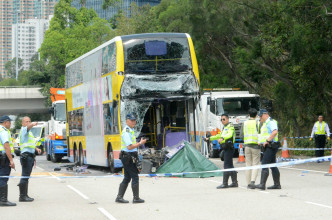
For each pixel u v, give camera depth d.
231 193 27.31
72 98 55.03
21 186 26.69
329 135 49.59
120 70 38.38
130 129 24.80
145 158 39.38
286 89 56.88
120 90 38.19
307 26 44.56
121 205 24.28
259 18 56.03
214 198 25.56
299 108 60.06
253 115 29.41
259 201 24.02
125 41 38.75
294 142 60.34
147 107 38.50
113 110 39.75
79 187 33.44
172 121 41.03
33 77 152.88
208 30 63.94
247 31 60.94
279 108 67.50
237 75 72.69
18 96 133.50
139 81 38.34
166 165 37.47
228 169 28.61
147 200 25.73
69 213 22.30
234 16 60.66
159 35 39.19
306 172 38.75
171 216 20.64
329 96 54.22
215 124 57.84
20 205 25.36
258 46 53.12
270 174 38.25
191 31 64.81
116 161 40.09
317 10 43.94
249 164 29.50
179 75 38.88
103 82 42.56
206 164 36.97
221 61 72.31
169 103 41.28
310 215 19.92
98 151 45.38
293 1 44.25
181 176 37.06
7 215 22.22
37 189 32.81
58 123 65.75
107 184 34.88
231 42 68.88
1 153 25.02
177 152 37.88
